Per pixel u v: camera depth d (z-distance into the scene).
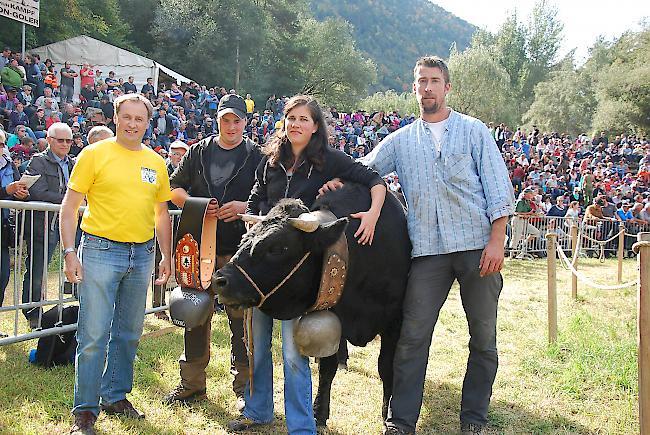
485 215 3.79
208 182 4.27
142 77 23.72
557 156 28.14
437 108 3.86
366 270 3.64
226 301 3.17
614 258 17.06
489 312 3.87
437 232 3.81
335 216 3.56
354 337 3.76
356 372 5.25
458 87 55.34
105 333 3.63
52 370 4.84
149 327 6.25
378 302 3.81
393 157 4.03
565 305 8.65
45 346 4.88
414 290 3.85
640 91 44.75
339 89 58.41
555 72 64.75
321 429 3.94
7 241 5.82
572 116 55.59
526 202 15.58
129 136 3.69
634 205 19.17
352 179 3.81
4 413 3.92
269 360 3.82
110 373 3.95
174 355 5.34
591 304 8.77
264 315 3.75
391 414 3.89
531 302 8.92
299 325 3.33
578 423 4.28
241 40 42.03
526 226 15.42
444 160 3.78
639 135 45.03
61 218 3.57
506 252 15.42
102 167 3.61
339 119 28.52
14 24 26.14
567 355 5.81
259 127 21.94
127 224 3.65
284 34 49.16
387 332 4.04
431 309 3.86
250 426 3.90
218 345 5.71
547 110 56.72
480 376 3.99
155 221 4.05
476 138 3.81
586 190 21.05
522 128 58.66
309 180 3.77
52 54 23.08
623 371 5.10
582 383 5.01
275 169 3.86
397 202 4.05
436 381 5.16
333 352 3.39
